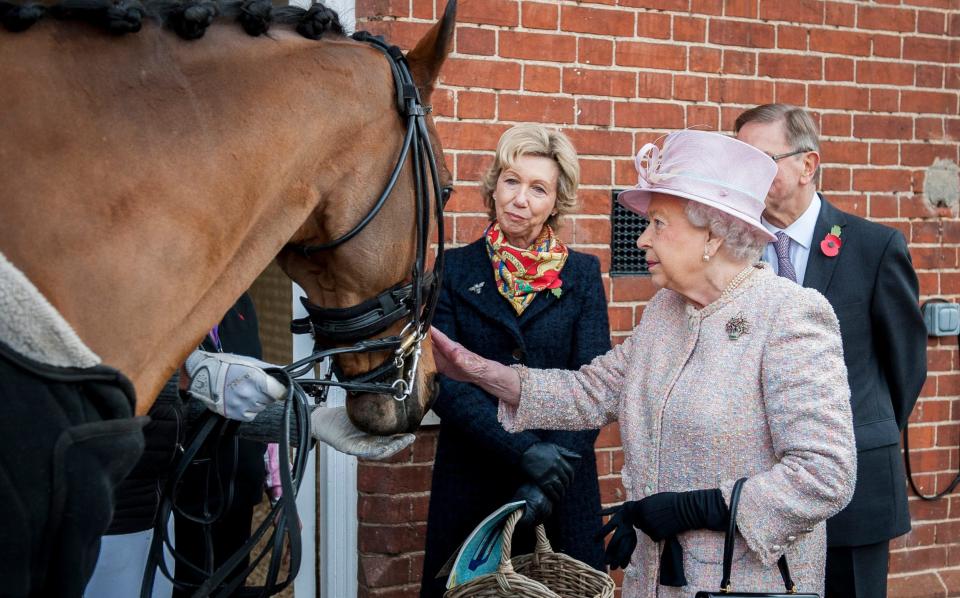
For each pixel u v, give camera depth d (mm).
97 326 1229
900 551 3961
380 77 1640
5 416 1100
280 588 1567
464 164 3295
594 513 2719
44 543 1139
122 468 1243
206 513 1736
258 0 1485
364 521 3289
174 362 1407
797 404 1810
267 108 1442
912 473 3967
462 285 2746
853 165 3848
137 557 1969
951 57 3971
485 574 2135
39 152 1206
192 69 1382
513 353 2686
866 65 3834
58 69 1250
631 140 3510
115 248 1246
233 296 1473
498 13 3295
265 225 1500
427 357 1922
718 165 1928
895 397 2744
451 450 2740
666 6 3520
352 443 1860
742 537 1850
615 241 3539
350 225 1632
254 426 1972
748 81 3660
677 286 2002
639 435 2047
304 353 3410
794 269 2783
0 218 1157
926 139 3951
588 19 3416
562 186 2727
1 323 1105
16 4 1229
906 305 2668
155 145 1310
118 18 1293
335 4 3092
